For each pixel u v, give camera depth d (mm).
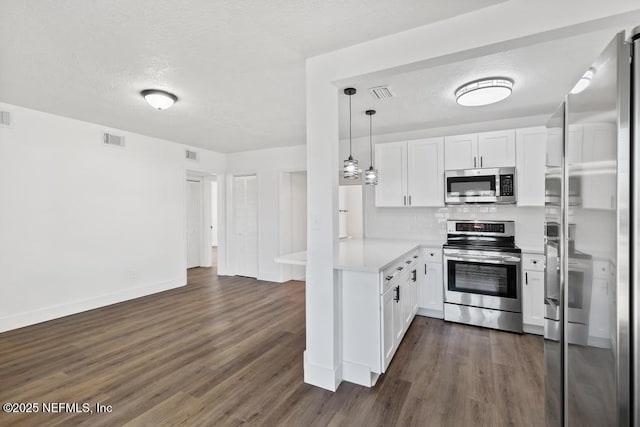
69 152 3805
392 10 1763
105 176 4184
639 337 864
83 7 1732
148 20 1862
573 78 2670
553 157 1562
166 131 4465
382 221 4438
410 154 3912
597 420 1038
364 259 2494
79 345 2939
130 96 3086
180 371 2471
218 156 6027
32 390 2209
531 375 2387
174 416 1931
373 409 2000
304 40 2086
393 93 2992
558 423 1456
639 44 855
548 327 1639
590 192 1076
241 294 4777
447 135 4102
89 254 4008
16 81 2725
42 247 3572
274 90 2951
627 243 876
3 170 3273
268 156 5684
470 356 2697
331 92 2262
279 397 2131
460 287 3439
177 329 3354
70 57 2307
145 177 4699
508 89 2676
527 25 1635
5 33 1982
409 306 3195
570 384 1290
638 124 858
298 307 4129
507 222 3652
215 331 3301
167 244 5031
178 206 5223
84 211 3961
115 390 2209
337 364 2287
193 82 2768
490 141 3494
